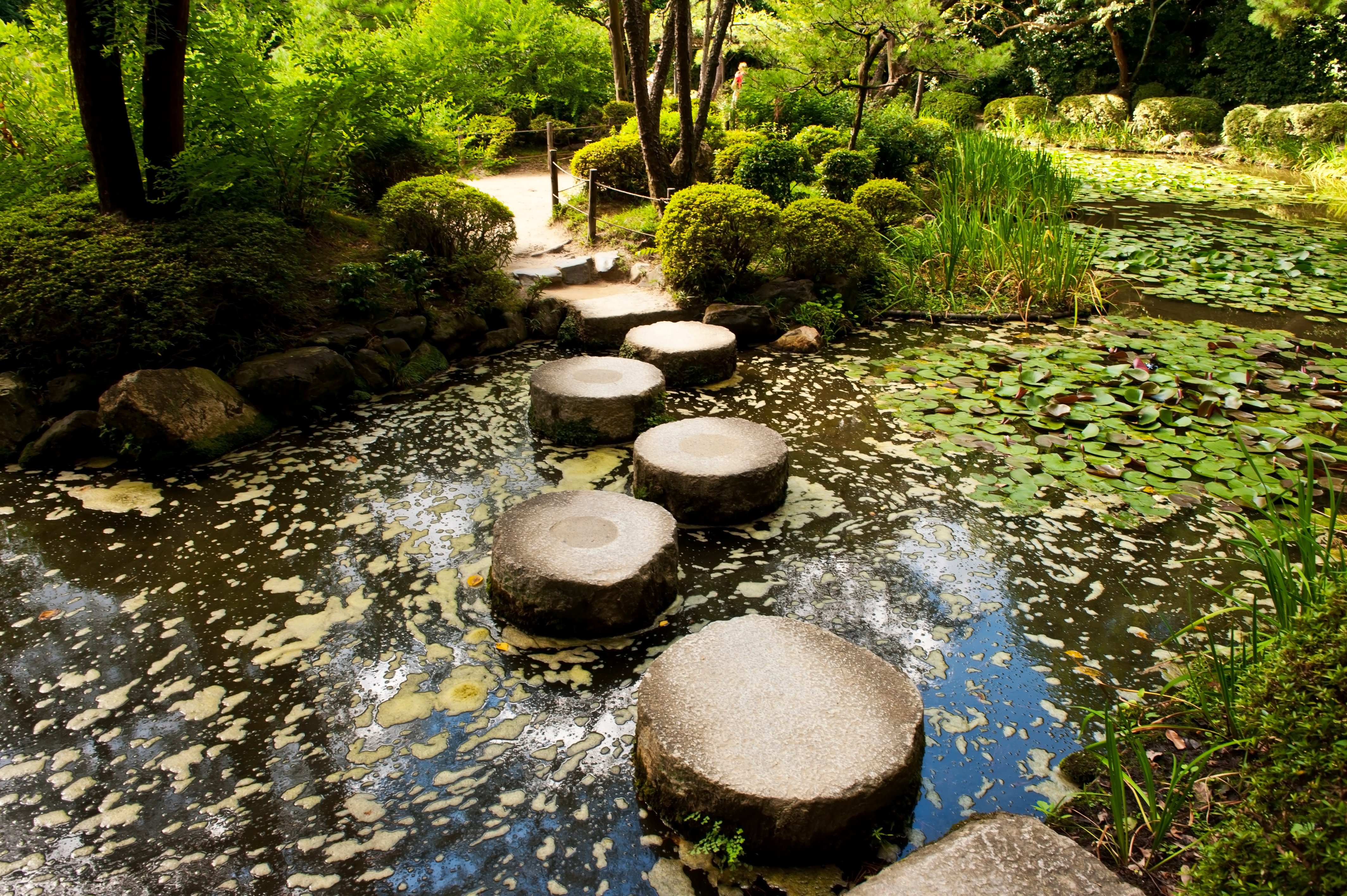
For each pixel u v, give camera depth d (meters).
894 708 2.08
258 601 2.92
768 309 5.63
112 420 3.78
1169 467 3.76
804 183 8.51
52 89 5.55
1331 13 12.94
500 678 2.55
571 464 3.93
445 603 2.91
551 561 2.73
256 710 2.42
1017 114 17.00
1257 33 15.36
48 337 3.97
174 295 4.01
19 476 3.77
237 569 3.10
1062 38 17.86
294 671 2.58
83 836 2.01
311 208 5.57
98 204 4.58
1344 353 5.23
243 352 4.32
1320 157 12.68
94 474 3.79
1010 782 2.16
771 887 1.85
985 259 6.59
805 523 3.43
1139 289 6.77
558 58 12.20
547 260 6.33
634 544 2.85
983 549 3.24
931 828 2.02
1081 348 5.36
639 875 1.90
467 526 3.39
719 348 4.88
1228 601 2.88
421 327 5.01
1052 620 2.82
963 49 9.03
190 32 4.82
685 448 3.59
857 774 1.88
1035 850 1.71
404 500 3.59
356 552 3.21
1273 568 2.37
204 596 2.95
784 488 3.56
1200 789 2.02
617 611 2.69
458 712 2.41
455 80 10.71
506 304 5.50
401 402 4.60
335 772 2.20
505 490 3.68
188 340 4.12
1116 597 2.93
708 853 1.93
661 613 2.86
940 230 6.96
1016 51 18.30
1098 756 2.17
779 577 3.07
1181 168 13.09
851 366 5.21
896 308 6.22
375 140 6.30
